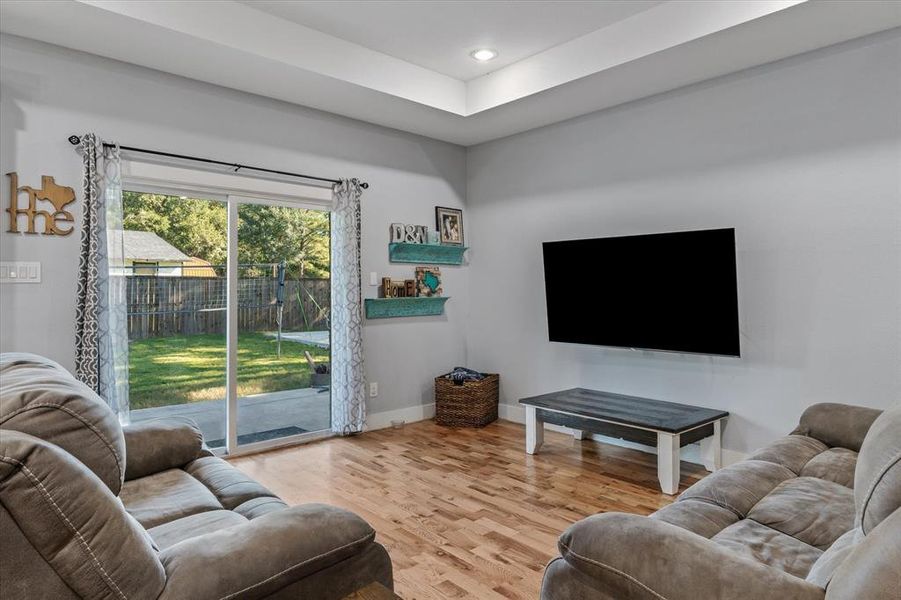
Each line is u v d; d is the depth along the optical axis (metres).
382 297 4.74
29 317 3.08
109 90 3.34
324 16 3.36
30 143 3.08
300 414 4.33
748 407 3.52
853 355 3.12
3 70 3.00
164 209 3.66
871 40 3.03
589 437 4.36
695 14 3.06
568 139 4.52
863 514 1.20
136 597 1.08
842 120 3.14
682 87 3.82
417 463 3.75
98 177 3.23
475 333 5.33
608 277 4.01
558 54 3.75
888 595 0.89
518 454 3.95
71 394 1.19
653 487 3.29
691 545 1.20
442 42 3.71
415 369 4.99
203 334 3.83
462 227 5.36
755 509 1.84
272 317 4.18
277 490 3.24
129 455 2.08
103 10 2.77
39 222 3.11
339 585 1.37
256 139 3.97
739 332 3.48
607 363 4.28
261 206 4.11
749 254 3.52
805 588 1.07
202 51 3.24
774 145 3.40
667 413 3.51
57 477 1.00
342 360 4.38
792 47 3.18
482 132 4.89
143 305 3.58
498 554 2.47
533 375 4.83
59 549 1.01
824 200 3.21
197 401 3.81
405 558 2.44
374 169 4.68
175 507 1.80
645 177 4.03
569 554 1.32
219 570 1.18
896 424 1.23
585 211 4.41
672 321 3.69
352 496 3.15
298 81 3.70
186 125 3.64
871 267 3.05
